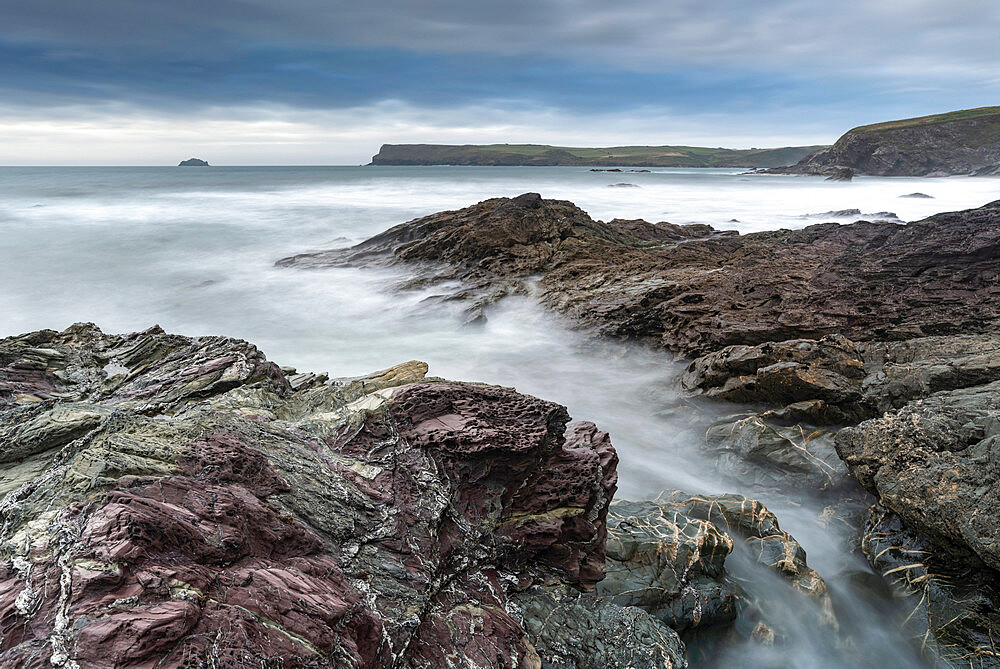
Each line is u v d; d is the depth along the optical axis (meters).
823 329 15.76
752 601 8.08
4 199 68.56
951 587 8.04
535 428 7.64
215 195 78.56
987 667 7.10
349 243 37.94
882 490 9.08
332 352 19.34
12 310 24.06
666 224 37.81
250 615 4.08
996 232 17.41
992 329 14.46
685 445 12.77
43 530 4.36
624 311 19.09
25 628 3.66
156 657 3.58
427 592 5.47
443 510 6.35
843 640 7.81
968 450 8.73
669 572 7.83
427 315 22.59
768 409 13.05
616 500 9.76
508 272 25.70
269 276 29.77
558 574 7.14
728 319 16.84
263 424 6.72
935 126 174.25
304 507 5.56
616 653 6.18
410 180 131.62
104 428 5.98
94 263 33.06
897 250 18.86
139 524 4.24
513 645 5.64
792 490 10.88
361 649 4.52
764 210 62.16
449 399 7.78
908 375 11.95
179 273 30.72
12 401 7.79
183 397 7.88
